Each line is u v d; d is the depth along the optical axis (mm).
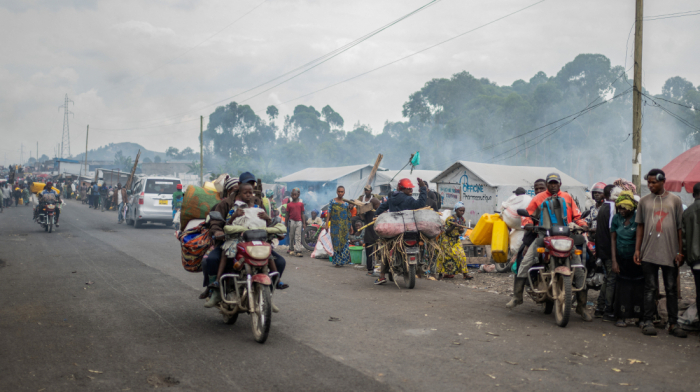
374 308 6797
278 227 5512
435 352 4781
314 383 3957
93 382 3951
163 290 7852
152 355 4648
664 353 4820
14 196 35219
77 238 16062
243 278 5363
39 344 4957
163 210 20406
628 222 5902
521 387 3887
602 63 95375
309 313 6449
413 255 8414
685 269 10922
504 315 6449
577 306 6328
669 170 11523
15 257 11523
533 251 6402
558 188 6520
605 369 4328
